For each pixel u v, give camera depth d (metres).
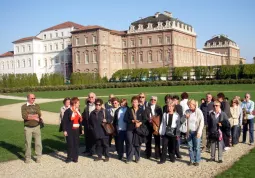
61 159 11.55
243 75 60.59
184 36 93.06
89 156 12.06
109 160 11.34
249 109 13.58
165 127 10.72
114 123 11.64
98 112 11.23
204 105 13.06
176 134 10.61
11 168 10.39
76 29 91.44
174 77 69.69
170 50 86.31
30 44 101.44
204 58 109.75
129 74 76.00
